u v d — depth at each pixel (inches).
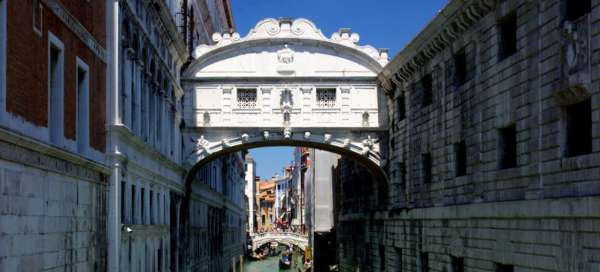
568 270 737.0
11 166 525.3
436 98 1171.9
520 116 858.1
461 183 1054.4
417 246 1262.3
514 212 856.9
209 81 1459.2
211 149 1454.2
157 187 1125.1
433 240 1175.0
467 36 1032.2
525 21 847.7
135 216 935.7
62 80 654.5
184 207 1478.8
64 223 647.8
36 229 575.2
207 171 2012.8
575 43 734.5
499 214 899.4
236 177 3351.4
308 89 1469.0
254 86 1462.8
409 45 1225.4
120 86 834.8
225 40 1457.9
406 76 1332.4
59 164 634.8
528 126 837.8
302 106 1465.3
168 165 1226.6
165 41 1190.3
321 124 1464.1
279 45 1472.7
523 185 848.9
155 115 1105.4
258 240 4517.7
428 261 1208.2
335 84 1471.5
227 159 2746.1
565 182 754.2
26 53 563.5
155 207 1102.4
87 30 746.2
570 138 764.0
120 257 820.6
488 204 934.4
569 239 735.7
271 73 1467.8
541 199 794.2
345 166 2033.7
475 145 999.6
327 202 2819.9
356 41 1473.9
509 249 879.1
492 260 930.7
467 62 1035.3
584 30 719.1
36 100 587.8
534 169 819.4
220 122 1455.5
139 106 963.3
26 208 553.6
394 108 1425.9
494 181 932.6
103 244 783.7
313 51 1475.1
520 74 859.4
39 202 582.6
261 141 1460.4
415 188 1290.6
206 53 1451.8
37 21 589.3
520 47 860.0
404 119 1360.7
